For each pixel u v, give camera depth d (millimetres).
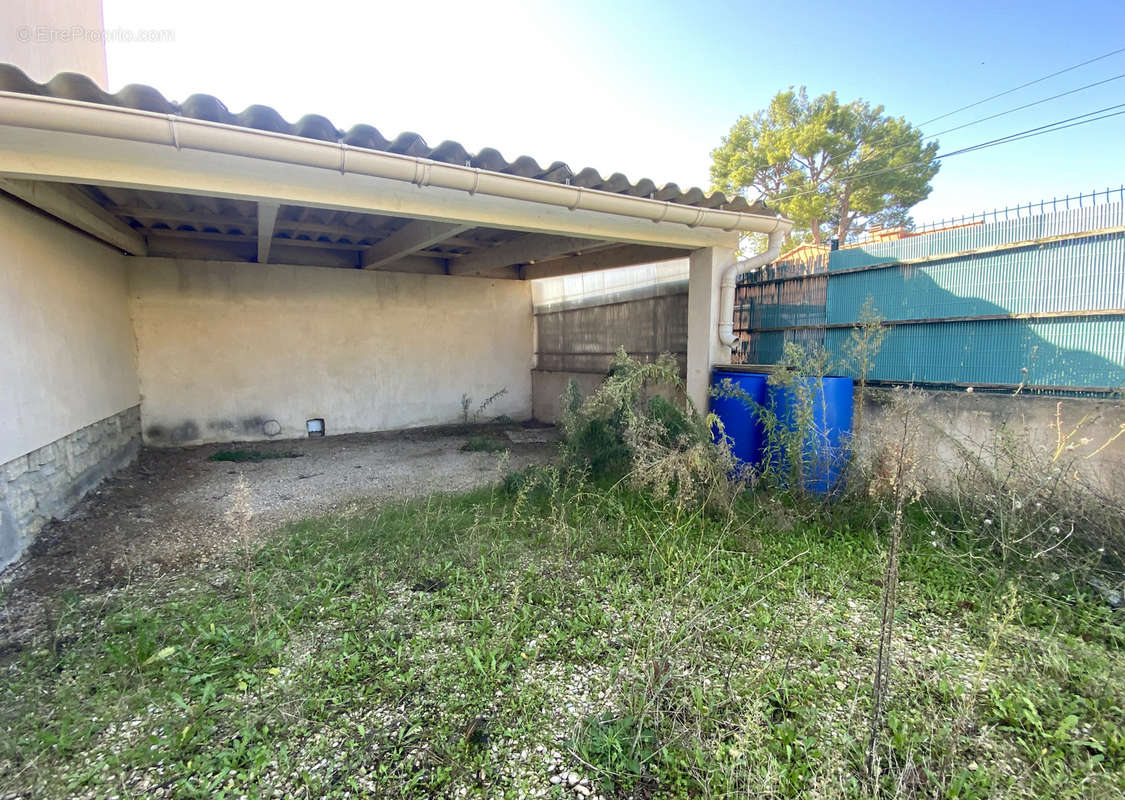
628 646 2146
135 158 2650
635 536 3266
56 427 3633
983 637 2191
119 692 1869
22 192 2906
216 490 4660
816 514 3420
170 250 6184
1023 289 3369
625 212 3938
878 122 14648
